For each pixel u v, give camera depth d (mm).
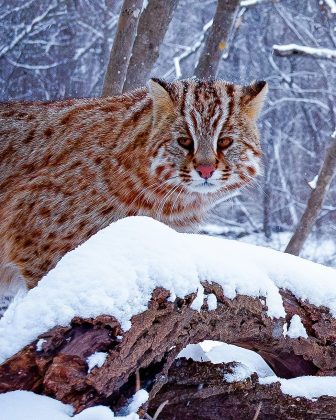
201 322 501
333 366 562
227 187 792
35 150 807
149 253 480
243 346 551
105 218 767
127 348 446
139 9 1149
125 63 1162
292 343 551
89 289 451
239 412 526
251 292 525
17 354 431
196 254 506
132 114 791
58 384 424
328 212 2865
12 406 413
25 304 453
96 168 772
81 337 438
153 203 775
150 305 462
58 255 769
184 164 759
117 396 449
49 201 774
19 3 2840
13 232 787
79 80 2836
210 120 765
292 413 536
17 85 2734
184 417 516
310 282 560
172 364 511
